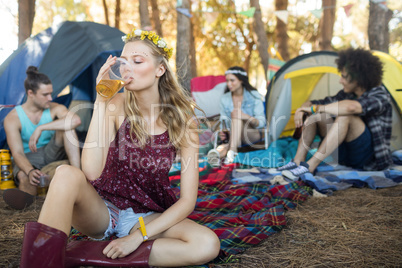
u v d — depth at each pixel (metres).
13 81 4.65
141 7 7.44
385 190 3.46
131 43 1.90
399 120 4.79
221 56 15.89
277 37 10.61
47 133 3.94
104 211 1.91
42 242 1.49
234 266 1.95
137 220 1.95
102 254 1.73
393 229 2.45
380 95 3.94
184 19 6.93
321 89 5.65
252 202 2.98
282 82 5.47
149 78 1.89
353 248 2.17
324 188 3.39
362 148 3.92
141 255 1.72
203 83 6.26
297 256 2.07
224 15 12.90
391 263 1.96
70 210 1.62
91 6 15.30
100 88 1.81
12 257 2.06
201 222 2.52
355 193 3.38
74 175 1.66
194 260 1.76
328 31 10.19
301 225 2.56
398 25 13.88
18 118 3.73
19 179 3.45
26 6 6.43
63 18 15.66
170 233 1.85
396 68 4.85
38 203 3.20
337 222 2.61
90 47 4.70
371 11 6.67
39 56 4.73
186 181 1.95
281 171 3.94
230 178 3.89
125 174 1.95
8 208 3.13
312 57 5.46
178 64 6.76
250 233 2.31
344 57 4.21
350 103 3.79
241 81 4.83
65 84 4.55
